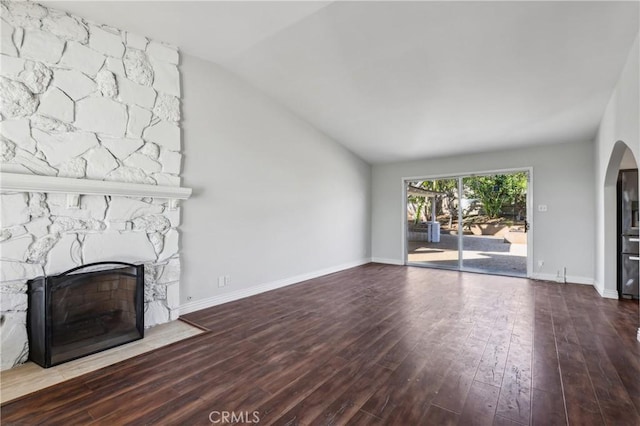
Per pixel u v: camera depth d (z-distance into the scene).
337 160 5.95
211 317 3.39
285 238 4.81
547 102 3.92
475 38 2.96
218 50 3.46
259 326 3.14
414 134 5.30
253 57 3.61
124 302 2.78
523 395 1.96
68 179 2.48
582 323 3.22
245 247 4.18
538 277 5.35
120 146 2.90
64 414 1.77
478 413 1.78
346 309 3.69
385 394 1.97
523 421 1.71
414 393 1.98
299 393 1.98
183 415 1.77
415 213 6.77
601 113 4.04
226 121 3.92
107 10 2.64
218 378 2.16
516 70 3.36
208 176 3.72
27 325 2.40
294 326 3.15
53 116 2.50
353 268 6.34
